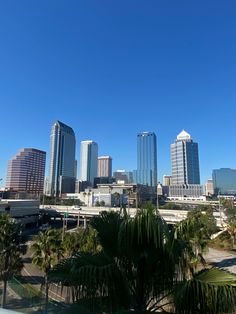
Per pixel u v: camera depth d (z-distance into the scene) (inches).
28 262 1772.9
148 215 214.4
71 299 195.0
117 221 240.1
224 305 184.4
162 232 209.2
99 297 193.2
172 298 207.8
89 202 6348.4
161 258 222.5
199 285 191.6
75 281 192.1
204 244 1120.8
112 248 231.9
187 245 233.6
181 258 221.6
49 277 210.7
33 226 4589.1
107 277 195.0
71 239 1421.0
